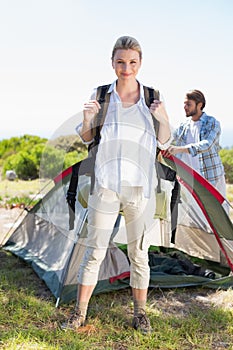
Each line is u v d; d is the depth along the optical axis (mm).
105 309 5289
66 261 5602
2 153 25953
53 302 5434
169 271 6281
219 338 4809
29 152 20562
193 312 5336
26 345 4449
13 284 5918
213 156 6383
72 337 4617
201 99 6375
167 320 5074
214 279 6168
